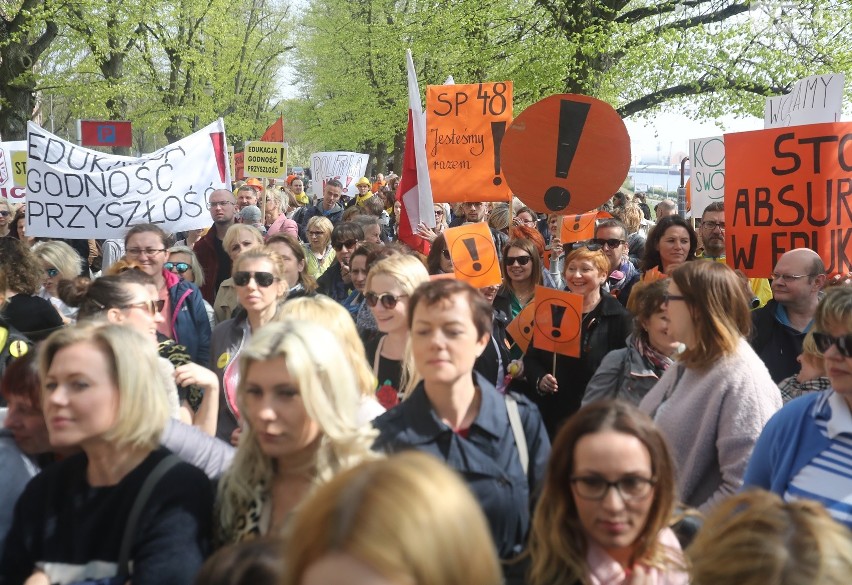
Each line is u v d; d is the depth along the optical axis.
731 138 5.89
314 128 41.84
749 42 18.12
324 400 2.57
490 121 7.18
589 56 18.41
